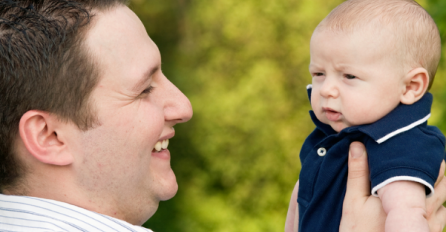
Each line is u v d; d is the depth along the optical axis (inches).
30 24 53.0
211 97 269.4
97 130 56.4
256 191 270.7
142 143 59.4
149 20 317.7
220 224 263.4
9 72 52.8
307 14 251.8
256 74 259.9
